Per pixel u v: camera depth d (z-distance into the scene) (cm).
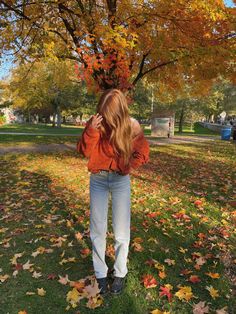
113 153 287
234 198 623
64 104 4788
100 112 286
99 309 285
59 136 2266
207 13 837
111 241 413
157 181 772
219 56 961
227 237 427
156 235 433
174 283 322
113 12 939
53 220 497
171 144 1922
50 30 970
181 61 995
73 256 379
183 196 631
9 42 1094
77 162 1070
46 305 291
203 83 1283
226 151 1552
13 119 7388
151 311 280
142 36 983
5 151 1361
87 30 949
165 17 932
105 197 304
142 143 298
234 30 960
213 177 844
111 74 966
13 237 432
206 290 312
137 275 335
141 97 5159
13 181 777
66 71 1548
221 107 5559
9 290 313
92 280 320
